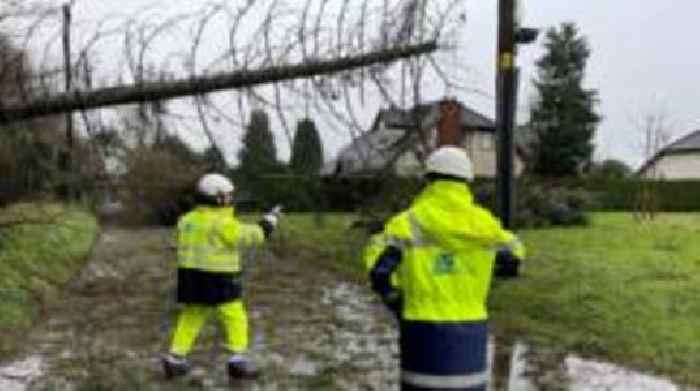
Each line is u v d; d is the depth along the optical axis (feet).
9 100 20.65
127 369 28.09
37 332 34.88
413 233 16.61
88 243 65.67
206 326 35.09
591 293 38.86
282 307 41.14
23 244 47.98
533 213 78.54
